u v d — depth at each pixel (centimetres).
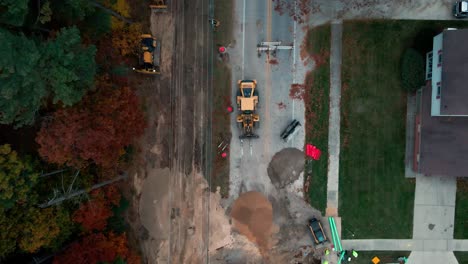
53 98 2372
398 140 3139
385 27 3075
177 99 3134
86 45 2689
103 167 2817
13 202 2412
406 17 3067
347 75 3103
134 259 3014
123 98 2603
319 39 3092
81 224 2822
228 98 3131
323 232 3127
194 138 3158
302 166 3164
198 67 3114
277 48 3070
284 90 3127
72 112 2367
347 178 3167
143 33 3069
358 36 3084
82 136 2361
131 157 3161
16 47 2078
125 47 2927
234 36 3102
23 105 2214
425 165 2988
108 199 2898
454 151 2955
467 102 2748
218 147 3156
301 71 3112
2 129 2708
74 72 2309
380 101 3119
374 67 3097
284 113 3139
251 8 3086
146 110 3138
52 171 2658
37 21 2353
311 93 3122
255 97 3008
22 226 2497
